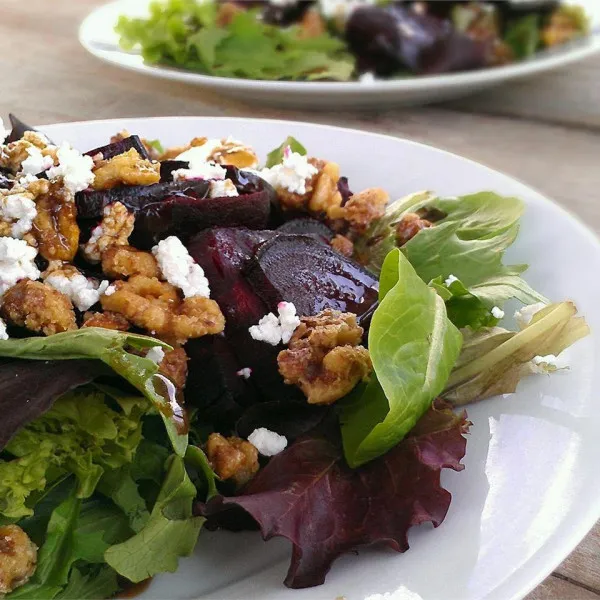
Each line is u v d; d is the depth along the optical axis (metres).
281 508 0.25
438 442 0.27
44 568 0.24
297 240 0.32
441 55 0.61
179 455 0.25
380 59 0.62
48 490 0.25
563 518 0.24
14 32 0.70
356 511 0.26
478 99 0.61
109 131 0.43
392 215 0.38
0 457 0.25
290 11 0.65
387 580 0.24
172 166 0.34
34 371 0.25
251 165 0.38
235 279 0.30
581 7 0.65
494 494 0.26
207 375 0.29
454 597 0.23
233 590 0.24
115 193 0.30
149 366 0.25
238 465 0.27
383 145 0.43
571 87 0.63
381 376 0.26
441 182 0.40
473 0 0.63
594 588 0.27
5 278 0.28
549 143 0.55
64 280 0.28
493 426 0.28
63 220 0.29
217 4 0.63
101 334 0.25
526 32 0.62
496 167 0.52
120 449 0.25
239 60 0.60
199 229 0.31
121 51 0.62
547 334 0.30
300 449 0.27
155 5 0.62
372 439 0.26
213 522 0.26
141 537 0.24
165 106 0.58
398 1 0.64
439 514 0.25
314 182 0.37
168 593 0.25
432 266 0.34
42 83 0.60
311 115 0.59
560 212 0.36
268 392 0.30
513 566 0.23
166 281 0.30
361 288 0.32
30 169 0.30
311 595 0.23
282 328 0.29
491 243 0.35
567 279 0.34
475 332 0.31
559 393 0.29
